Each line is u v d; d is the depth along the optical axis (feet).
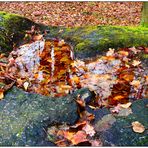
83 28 7.38
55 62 6.49
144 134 4.47
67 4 17.57
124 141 4.40
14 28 7.53
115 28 7.15
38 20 15.29
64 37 7.27
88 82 5.78
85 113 4.86
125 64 6.14
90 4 17.67
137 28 7.22
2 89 5.32
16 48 7.15
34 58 6.68
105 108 5.00
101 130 4.57
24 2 17.66
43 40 7.38
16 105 5.02
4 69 6.18
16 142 4.40
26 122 4.65
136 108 4.94
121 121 4.68
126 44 6.56
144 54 6.32
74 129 4.57
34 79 5.96
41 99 5.08
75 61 6.40
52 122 4.65
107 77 5.87
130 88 5.58
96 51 6.53
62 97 5.09
